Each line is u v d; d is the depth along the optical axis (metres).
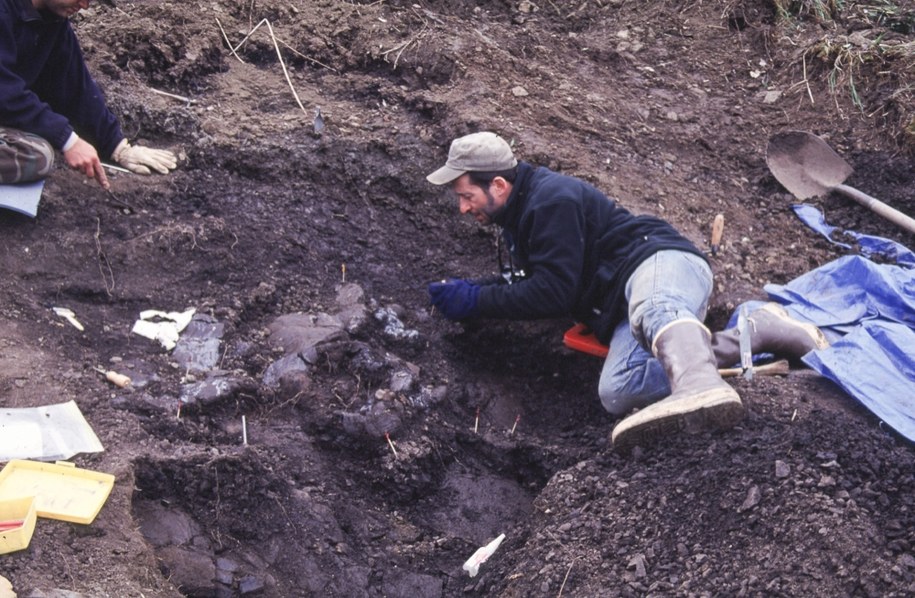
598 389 4.18
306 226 4.80
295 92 5.39
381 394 3.98
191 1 5.71
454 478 4.00
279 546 3.41
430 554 3.67
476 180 3.99
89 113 4.57
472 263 4.89
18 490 3.09
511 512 3.93
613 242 4.02
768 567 3.06
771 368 4.16
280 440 3.79
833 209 5.32
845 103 5.87
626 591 3.11
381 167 5.06
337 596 3.35
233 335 4.14
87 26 5.32
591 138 5.35
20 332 3.84
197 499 3.39
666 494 3.42
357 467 3.88
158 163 4.77
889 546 3.09
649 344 3.75
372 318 4.41
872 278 4.45
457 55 5.55
